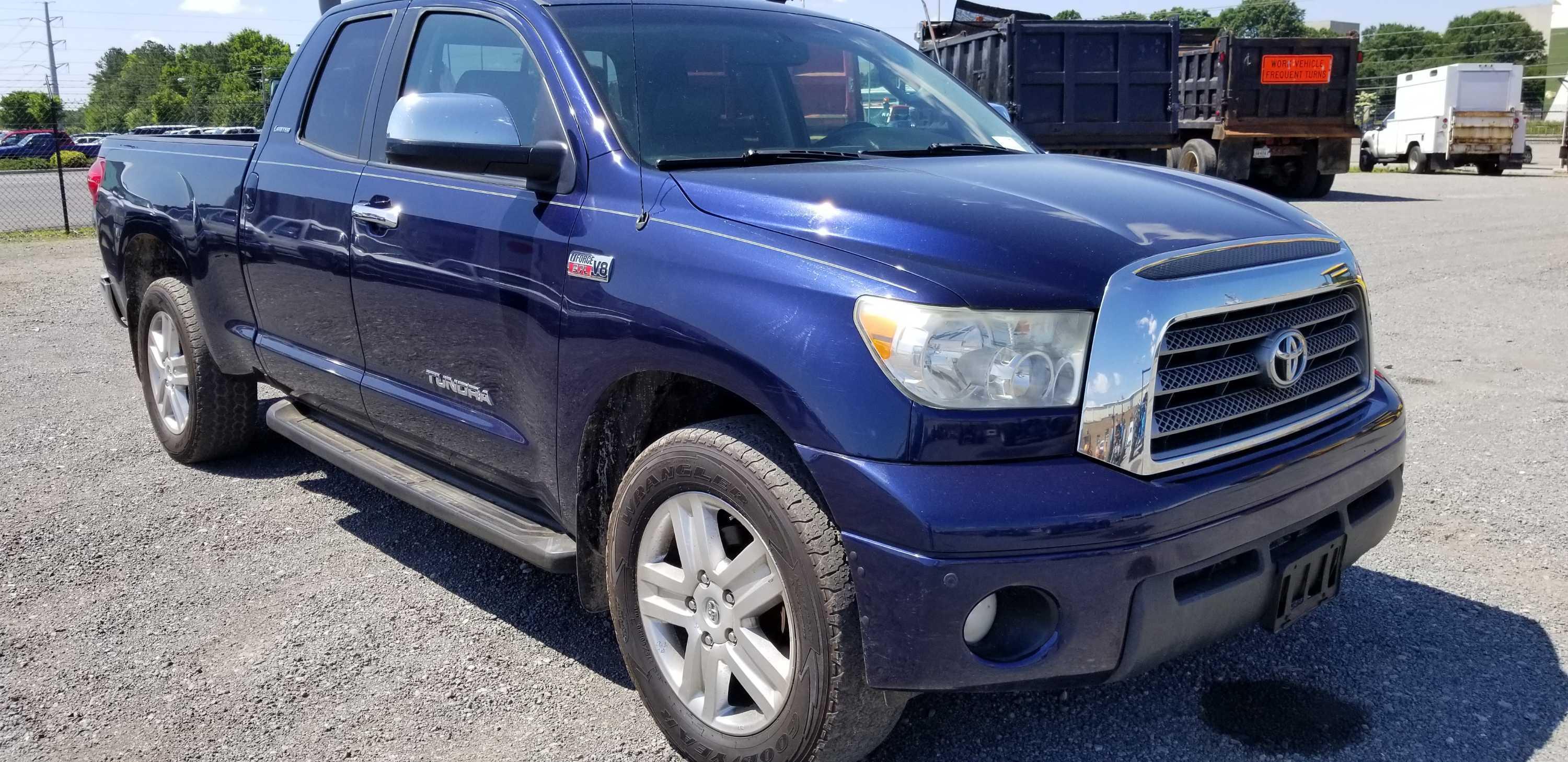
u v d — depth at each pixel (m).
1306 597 2.65
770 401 2.40
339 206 3.73
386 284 3.52
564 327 2.88
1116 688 3.06
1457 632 3.30
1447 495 4.37
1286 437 2.60
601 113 3.04
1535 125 54.25
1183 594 2.37
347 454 3.92
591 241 2.84
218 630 3.49
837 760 2.47
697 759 2.68
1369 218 14.02
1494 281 9.14
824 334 2.33
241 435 4.99
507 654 3.33
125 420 5.91
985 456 2.25
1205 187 3.08
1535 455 4.80
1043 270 2.33
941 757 2.75
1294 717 2.88
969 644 2.30
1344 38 16.52
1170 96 14.77
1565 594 3.52
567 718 2.98
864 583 2.28
